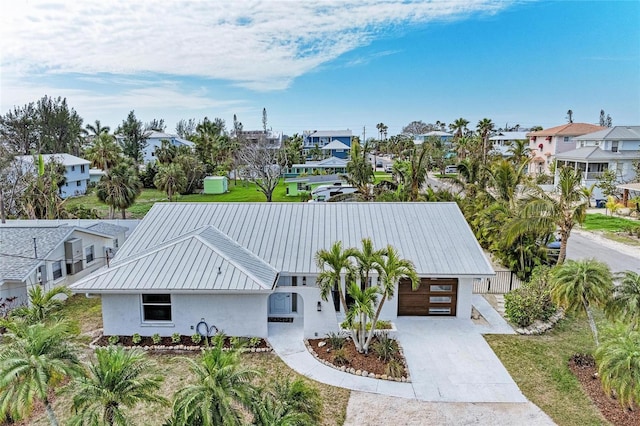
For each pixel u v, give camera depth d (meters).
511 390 12.52
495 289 21.08
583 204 20.41
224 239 18.42
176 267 15.93
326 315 15.52
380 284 16.53
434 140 86.38
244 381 8.92
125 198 37.72
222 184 58.91
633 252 27.64
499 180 29.09
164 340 15.60
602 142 47.50
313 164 70.50
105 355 8.77
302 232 19.16
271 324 16.77
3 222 28.03
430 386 12.76
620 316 12.62
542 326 16.56
